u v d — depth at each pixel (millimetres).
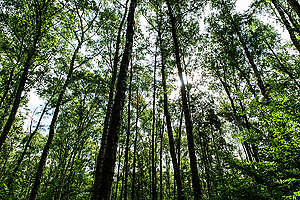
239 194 3736
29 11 11695
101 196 3635
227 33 16203
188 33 13961
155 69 16234
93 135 20453
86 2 12320
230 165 4199
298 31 12766
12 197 10203
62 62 16312
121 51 16078
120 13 15164
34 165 19250
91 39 15156
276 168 3543
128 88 16859
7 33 12539
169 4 13188
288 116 3387
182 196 9211
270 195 3334
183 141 23766
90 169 23422
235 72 16344
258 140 3918
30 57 10609
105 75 17281
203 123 21641
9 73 13750
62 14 11625
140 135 23891
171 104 16828
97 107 18594
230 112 18672
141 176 26594
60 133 20266
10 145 14328
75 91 17391
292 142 3336
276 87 4094
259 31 16234
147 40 15055
